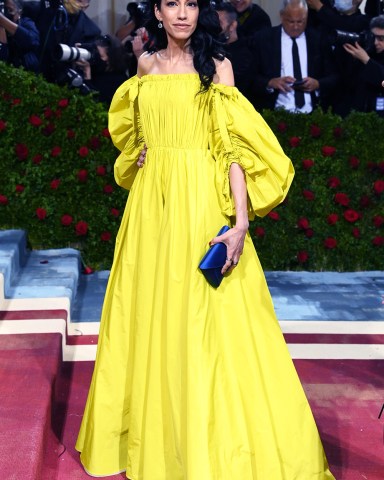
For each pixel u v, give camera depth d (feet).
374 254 20.22
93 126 19.56
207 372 8.47
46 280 16.96
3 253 17.10
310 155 19.98
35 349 12.68
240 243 8.64
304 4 19.90
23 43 20.02
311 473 8.87
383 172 20.01
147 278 9.00
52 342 13.02
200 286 8.63
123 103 9.45
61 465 9.88
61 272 17.65
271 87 20.26
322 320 16.26
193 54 8.84
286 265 20.17
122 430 9.34
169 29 8.69
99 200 19.79
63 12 20.45
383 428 11.41
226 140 8.71
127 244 9.25
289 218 19.99
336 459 10.40
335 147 19.97
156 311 8.84
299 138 19.81
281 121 19.86
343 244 20.12
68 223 19.58
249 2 21.30
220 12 19.81
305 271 20.12
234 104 8.80
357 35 20.06
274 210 19.95
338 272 20.07
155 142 9.09
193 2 8.63
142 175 9.28
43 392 10.85
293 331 15.58
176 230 8.82
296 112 19.89
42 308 14.97
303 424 8.95
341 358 14.26
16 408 10.28
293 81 20.11
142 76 9.27
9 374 11.57
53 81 20.47
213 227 8.83
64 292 16.03
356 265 20.21
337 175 20.03
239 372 8.72
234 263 8.69
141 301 8.99
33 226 19.75
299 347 14.76
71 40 20.59
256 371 8.75
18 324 14.02
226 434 8.43
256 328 8.98
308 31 20.47
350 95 21.06
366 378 13.35
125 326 9.20
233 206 8.82
